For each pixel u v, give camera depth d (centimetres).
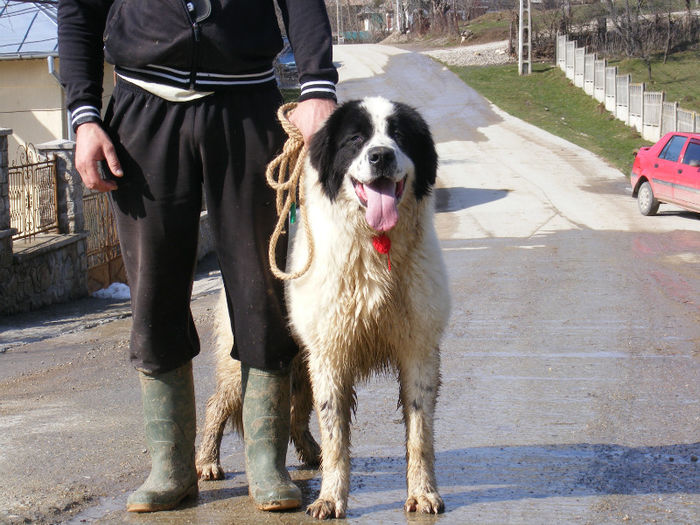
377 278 376
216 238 384
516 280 1229
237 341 393
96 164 365
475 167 3203
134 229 376
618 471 437
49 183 1283
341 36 9644
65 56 375
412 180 385
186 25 356
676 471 434
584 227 1981
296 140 384
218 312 455
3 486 423
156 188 369
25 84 1977
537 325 881
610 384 632
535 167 3167
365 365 409
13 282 1139
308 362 408
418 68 5956
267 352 387
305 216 387
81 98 370
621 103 4231
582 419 542
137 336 386
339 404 391
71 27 376
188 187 373
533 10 7338
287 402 399
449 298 400
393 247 377
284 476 389
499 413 561
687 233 1819
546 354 743
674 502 387
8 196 1135
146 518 374
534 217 2188
